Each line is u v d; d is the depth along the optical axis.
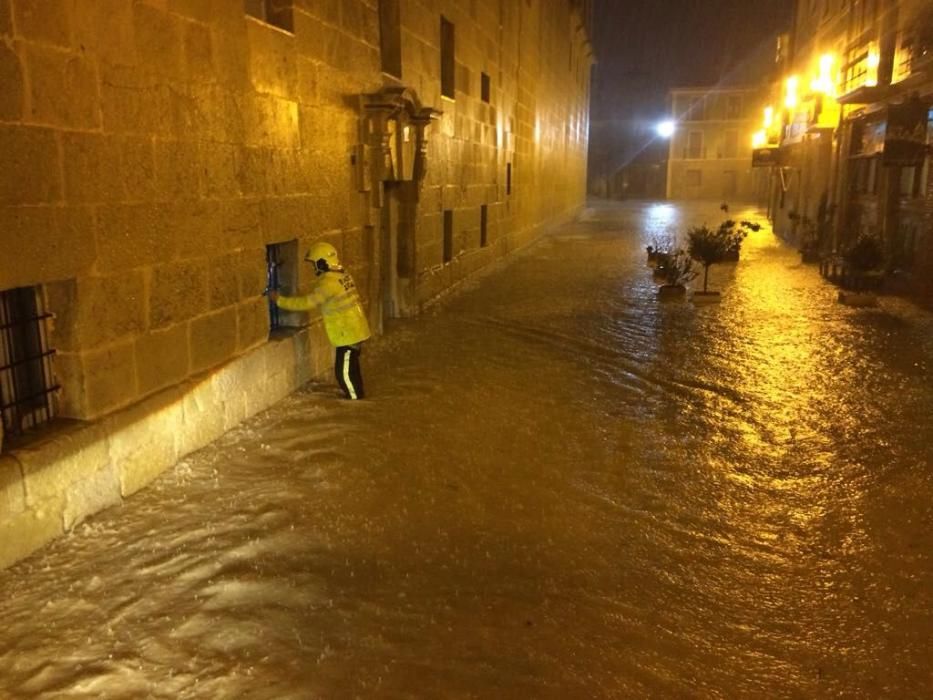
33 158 4.41
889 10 15.10
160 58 5.49
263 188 7.06
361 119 9.28
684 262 16.62
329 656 3.59
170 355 5.81
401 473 5.79
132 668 3.47
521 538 4.82
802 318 11.91
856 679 3.51
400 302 12.00
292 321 8.11
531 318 12.05
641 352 9.79
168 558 4.44
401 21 10.78
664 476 5.83
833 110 18.88
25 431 4.75
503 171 19.11
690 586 4.28
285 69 7.38
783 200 27.78
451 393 7.89
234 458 6.00
